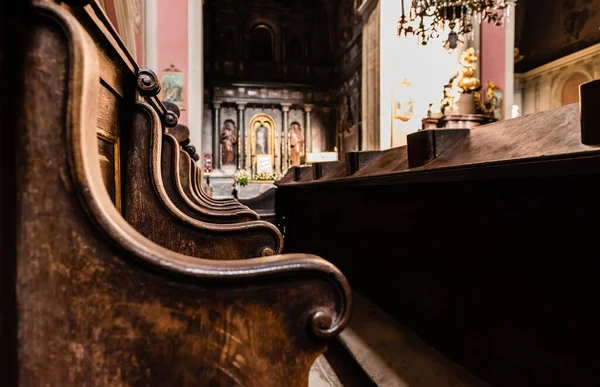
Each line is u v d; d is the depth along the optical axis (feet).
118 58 4.01
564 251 3.59
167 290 2.17
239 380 2.23
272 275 2.20
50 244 2.09
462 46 32.01
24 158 2.07
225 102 53.16
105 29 3.38
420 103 32.12
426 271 6.21
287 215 16.93
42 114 2.08
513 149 3.79
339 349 6.89
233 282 2.19
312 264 2.23
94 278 2.12
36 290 2.09
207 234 4.83
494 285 4.63
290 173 17.80
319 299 2.26
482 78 31.89
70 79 2.07
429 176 4.91
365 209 8.61
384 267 7.75
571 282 3.52
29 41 2.07
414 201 6.51
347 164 8.51
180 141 9.59
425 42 19.33
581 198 3.39
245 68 54.75
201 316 2.20
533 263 4.00
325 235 11.50
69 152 2.08
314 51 56.59
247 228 4.95
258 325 2.24
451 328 5.58
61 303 2.10
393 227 7.31
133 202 4.72
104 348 2.14
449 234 5.53
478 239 4.90
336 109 55.42
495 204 4.56
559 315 3.68
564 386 3.64
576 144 3.00
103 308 2.13
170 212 4.80
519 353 4.23
